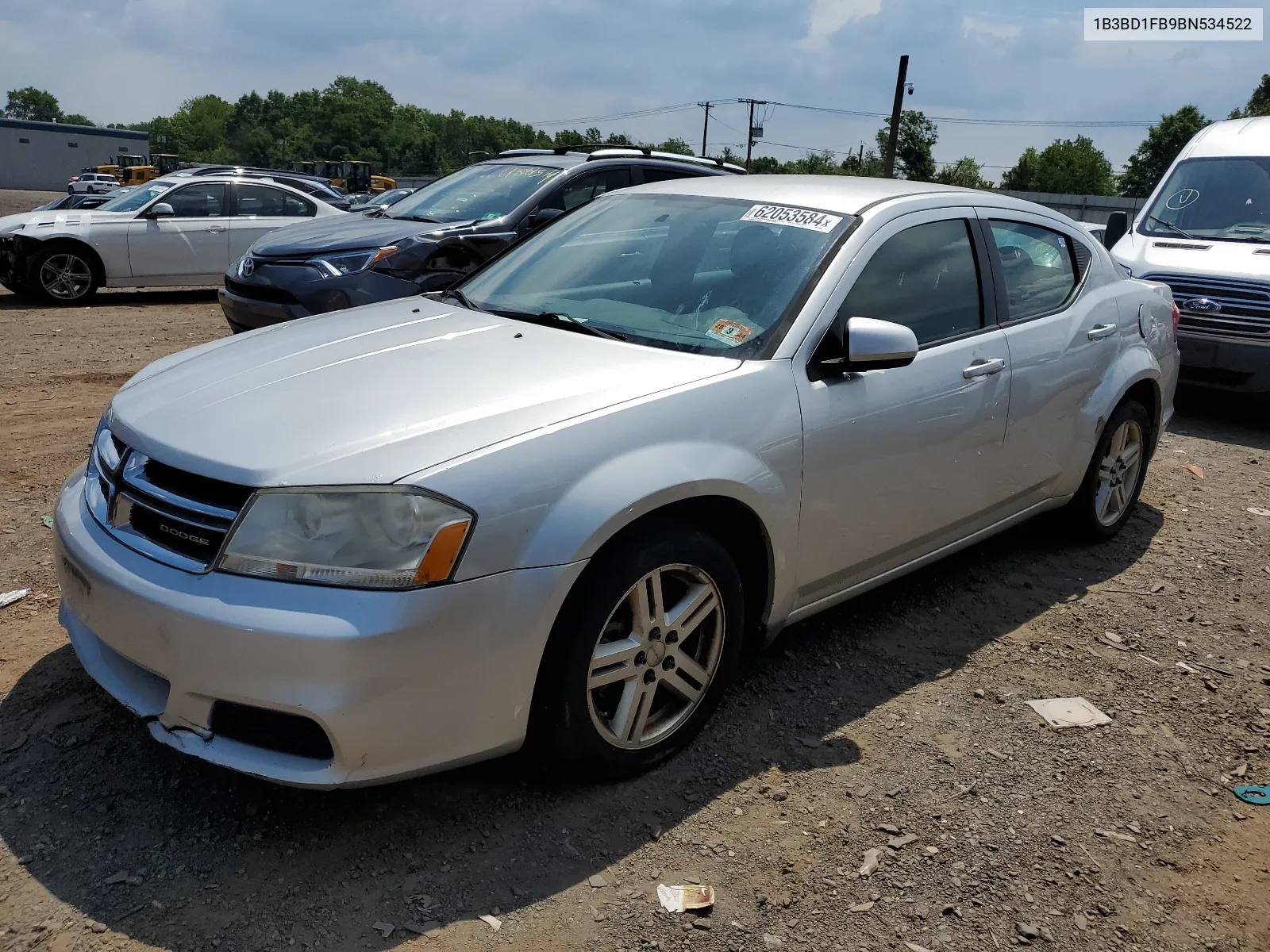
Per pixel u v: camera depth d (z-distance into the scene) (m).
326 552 2.43
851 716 3.44
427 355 3.19
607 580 2.74
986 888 2.67
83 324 10.88
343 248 7.54
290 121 166.62
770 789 3.00
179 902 2.46
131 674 2.76
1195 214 8.41
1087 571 4.79
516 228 8.04
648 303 3.59
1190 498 5.95
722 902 2.56
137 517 2.71
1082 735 3.40
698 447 2.94
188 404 2.91
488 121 170.12
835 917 2.54
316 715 2.37
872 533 3.59
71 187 43.03
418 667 2.44
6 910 2.41
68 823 2.71
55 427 6.43
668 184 4.36
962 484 3.93
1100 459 4.83
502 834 2.75
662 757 3.06
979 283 4.07
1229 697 3.72
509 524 2.55
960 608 4.31
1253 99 64.00
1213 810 3.06
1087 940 2.52
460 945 2.37
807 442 3.23
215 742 2.53
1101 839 2.89
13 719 3.15
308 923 2.42
